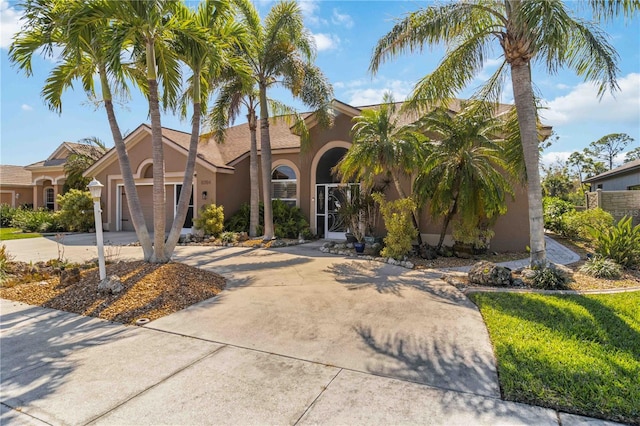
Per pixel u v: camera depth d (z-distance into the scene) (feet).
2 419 10.59
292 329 17.83
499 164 37.32
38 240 58.03
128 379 12.84
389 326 18.07
